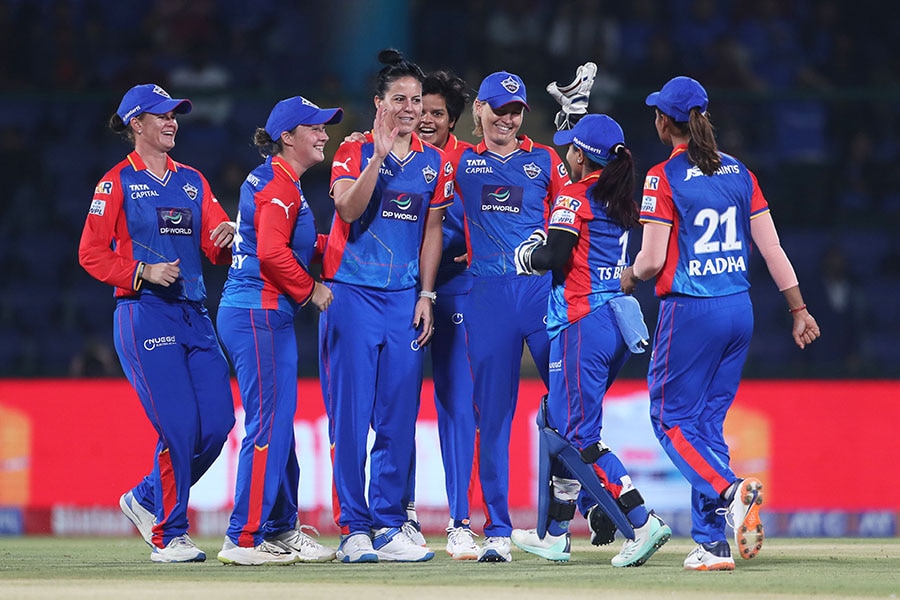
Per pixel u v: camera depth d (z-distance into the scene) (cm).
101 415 3167
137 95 2120
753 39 5038
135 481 3138
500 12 4919
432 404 3122
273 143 2064
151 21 4938
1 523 3147
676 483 3081
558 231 1984
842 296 3800
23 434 3172
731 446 3133
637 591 1608
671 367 1877
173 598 1510
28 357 3753
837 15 5056
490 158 2156
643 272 1866
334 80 4800
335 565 2042
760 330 3772
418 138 2152
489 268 2139
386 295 2097
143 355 2086
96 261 2067
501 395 2141
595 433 2028
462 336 2233
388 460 2119
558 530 2117
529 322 2142
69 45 4853
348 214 2039
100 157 4072
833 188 3906
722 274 1867
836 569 1948
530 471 3073
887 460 3141
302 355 3569
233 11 4953
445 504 3084
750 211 1933
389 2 4831
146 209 2108
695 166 1867
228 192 4022
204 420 2147
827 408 3152
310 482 3103
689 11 5078
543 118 3719
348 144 2134
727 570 1898
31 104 4138
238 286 2069
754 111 3897
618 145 2008
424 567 1995
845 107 4012
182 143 4059
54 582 1738
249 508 2042
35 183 3962
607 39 4978
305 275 2012
